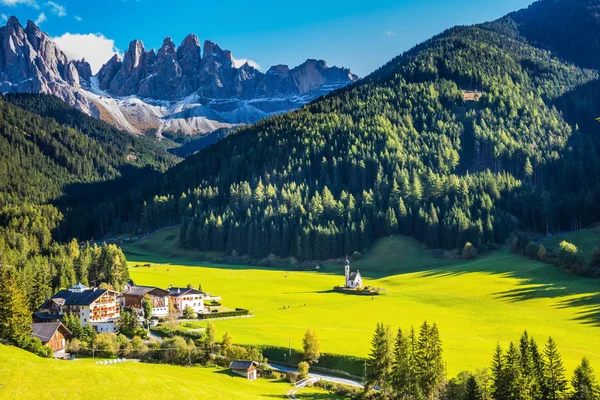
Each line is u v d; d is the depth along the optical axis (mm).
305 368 119250
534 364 100188
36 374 86062
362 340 139625
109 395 85000
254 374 117375
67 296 162250
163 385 92562
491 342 138375
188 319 165875
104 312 158875
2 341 110125
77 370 91438
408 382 106625
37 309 159625
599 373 113062
